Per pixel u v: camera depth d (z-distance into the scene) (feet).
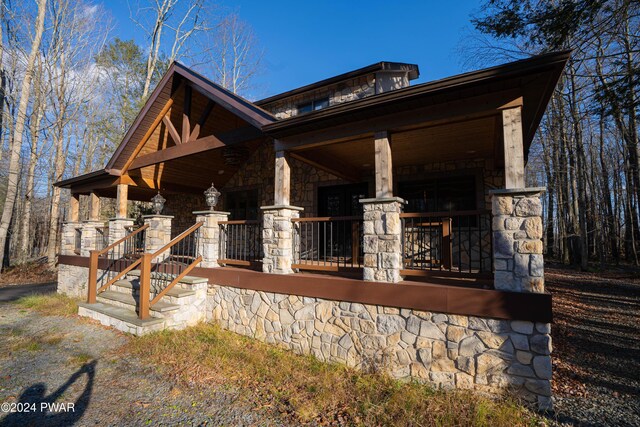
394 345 13.23
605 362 15.40
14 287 38.40
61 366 14.05
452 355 12.10
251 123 18.92
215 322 19.52
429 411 10.50
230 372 13.50
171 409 10.79
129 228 27.45
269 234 17.66
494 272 11.78
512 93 12.37
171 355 14.89
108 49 61.00
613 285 37.42
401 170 25.11
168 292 19.13
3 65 53.47
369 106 14.01
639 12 20.81
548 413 10.53
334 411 10.81
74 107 59.98
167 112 25.77
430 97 13.10
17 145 45.80
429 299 12.51
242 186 32.17
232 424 10.03
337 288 14.65
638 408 11.03
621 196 65.98
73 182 32.09
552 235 73.10
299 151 19.08
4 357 15.01
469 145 19.48
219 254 21.30
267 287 17.01
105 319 19.57
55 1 53.83
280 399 11.51
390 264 13.80
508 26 23.39
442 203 24.03
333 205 28.37
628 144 41.96
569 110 36.81
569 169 51.60
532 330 10.98
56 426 9.75
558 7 20.75
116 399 11.38
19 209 70.28
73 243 32.81
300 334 15.76
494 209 11.88
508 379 11.16
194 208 36.42
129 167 27.58
